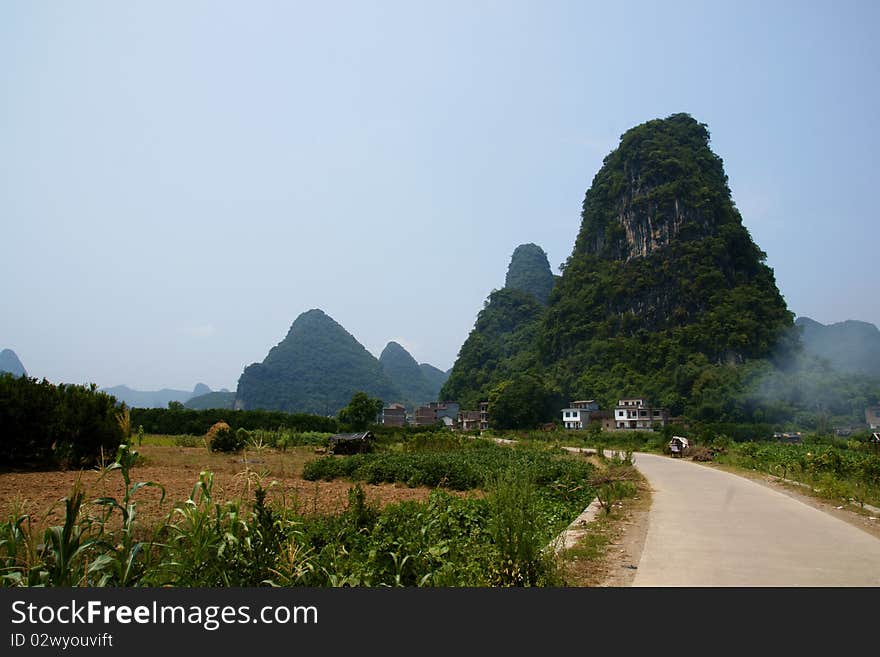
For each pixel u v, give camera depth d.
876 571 7.23
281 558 5.40
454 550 6.98
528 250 199.12
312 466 21.89
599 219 129.50
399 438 59.59
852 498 14.58
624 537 9.72
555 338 119.94
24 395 19.00
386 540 6.62
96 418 20.27
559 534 9.45
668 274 107.62
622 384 98.38
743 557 8.05
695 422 77.19
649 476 23.14
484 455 29.66
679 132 125.94
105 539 5.78
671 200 114.94
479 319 160.62
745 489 17.86
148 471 19.39
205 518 5.63
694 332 97.19
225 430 31.92
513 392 100.12
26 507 10.27
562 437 73.44
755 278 109.06
